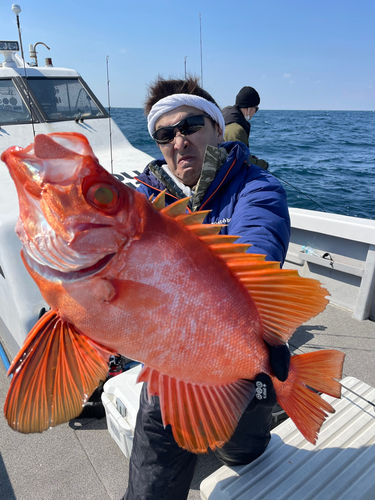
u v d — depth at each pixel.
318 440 1.83
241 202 1.66
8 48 4.60
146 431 1.44
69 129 4.61
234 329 1.09
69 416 1.15
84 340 1.12
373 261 3.38
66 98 4.82
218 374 1.13
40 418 1.11
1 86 4.41
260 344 1.16
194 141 1.81
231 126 3.94
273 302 1.13
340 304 3.79
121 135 4.96
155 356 1.04
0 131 4.22
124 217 0.92
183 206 1.04
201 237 1.05
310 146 23.52
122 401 2.03
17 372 1.05
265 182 1.71
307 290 1.09
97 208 0.89
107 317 0.97
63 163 0.86
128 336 1.00
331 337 3.31
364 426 1.91
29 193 0.88
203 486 1.65
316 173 14.56
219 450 1.65
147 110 1.96
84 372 1.15
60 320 1.10
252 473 1.67
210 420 1.17
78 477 2.07
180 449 1.44
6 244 2.51
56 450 2.25
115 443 2.29
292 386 1.28
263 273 1.09
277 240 1.48
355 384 2.21
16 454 2.23
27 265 0.99
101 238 0.90
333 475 1.65
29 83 4.57
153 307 0.98
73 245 0.88
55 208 0.86
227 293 1.06
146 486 1.47
